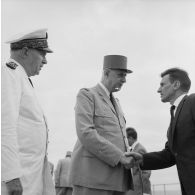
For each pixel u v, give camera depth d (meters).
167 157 5.19
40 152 3.31
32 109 3.30
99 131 4.61
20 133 3.20
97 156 4.47
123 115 5.00
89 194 4.46
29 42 3.46
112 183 4.48
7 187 2.90
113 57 4.85
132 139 7.90
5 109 3.03
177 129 4.64
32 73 3.51
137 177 7.36
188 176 4.49
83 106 4.59
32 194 3.18
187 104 4.66
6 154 2.92
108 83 4.86
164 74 5.05
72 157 4.65
